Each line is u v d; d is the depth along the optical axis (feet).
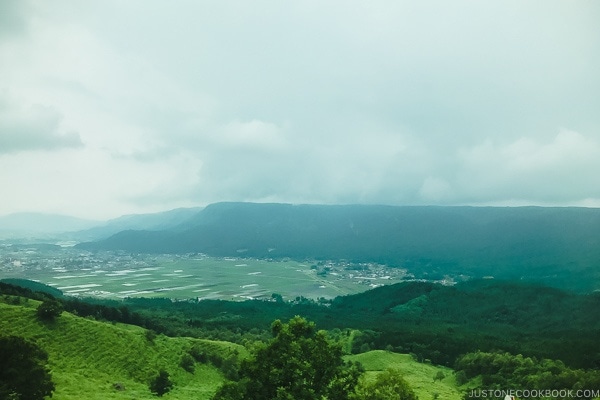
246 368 176.45
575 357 532.73
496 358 518.37
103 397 338.34
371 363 595.88
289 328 187.21
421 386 483.10
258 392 169.07
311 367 174.09
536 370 473.67
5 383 256.32
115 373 417.49
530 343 635.25
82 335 456.45
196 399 391.04
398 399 179.83
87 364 414.62
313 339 187.62
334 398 174.19
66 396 322.34
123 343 472.03
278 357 175.83
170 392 400.06
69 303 604.90
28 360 280.31
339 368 186.91
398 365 581.94
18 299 531.09
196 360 515.09
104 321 581.53
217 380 480.23
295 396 162.09
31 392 270.67
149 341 505.25
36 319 452.35
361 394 177.47
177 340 551.59
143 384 413.39
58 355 410.11
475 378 516.73
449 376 541.34
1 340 275.18
